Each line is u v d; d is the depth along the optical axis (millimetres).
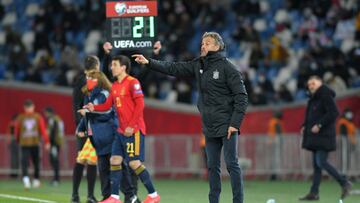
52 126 56844
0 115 68750
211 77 29922
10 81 69625
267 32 81438
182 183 58375
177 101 71812
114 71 32688
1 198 41250
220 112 29906
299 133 64688
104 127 34438
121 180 34594
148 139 64812
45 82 78312
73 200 36969
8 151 63312
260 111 66375
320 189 51250
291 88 74000
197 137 63906
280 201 41562
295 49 77875
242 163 58188
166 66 31062
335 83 68938
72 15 86188
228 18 85312
